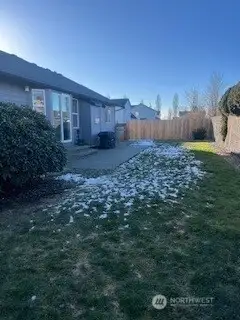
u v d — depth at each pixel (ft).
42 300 8.40
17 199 17.83
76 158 36.88
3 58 36.47
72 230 13.15
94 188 20.36
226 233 12.53
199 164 30.55
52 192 19.33
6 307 8.13
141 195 18.26
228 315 7.72
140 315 7.80
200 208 15.80
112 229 13.19
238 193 18.85
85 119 51.37
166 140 70.74
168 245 11.57
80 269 9.99
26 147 17.29
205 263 10.18
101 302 8.30
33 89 33.42
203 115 73.72
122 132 74.18
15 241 12.17
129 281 9.21
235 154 37.19
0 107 18.07
